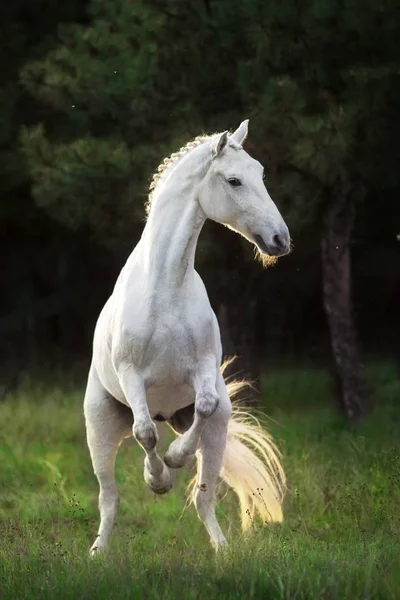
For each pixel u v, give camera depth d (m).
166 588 6.73
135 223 16.28
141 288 8.12
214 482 8.66
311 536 9.20
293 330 29.59
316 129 14.66
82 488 12.08
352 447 13.31
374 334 29.91
